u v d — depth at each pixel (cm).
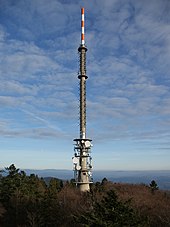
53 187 5744
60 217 3891
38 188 5844
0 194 5419
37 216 3981
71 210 3850
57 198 4609
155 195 5125
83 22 6806
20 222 4394
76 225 3212
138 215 1557
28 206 4678
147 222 1541
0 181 5578
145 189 5762
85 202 3847
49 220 3934
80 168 6044
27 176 6912
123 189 5481
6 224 4509
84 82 6644
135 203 3497
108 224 1422
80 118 6488
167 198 4959
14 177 5662
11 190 5412
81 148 6253
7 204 5122
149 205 3772
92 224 1480
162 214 3033
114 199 1534
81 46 6675
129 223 1445
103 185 6009
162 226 2684
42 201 4394
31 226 3941
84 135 6384
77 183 6047
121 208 1489
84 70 6650
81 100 6550
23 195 5166
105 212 1481
